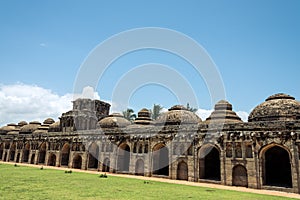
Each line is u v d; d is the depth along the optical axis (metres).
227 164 31.38
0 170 38.47
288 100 34.47
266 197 22.14
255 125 30.30
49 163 54.34
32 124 72.94
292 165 26.94
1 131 80.94
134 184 27.14
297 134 27.27
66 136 52.31
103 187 23.62
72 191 20.45
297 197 23.42
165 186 26.80
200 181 32.97
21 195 17.81
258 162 29.11
